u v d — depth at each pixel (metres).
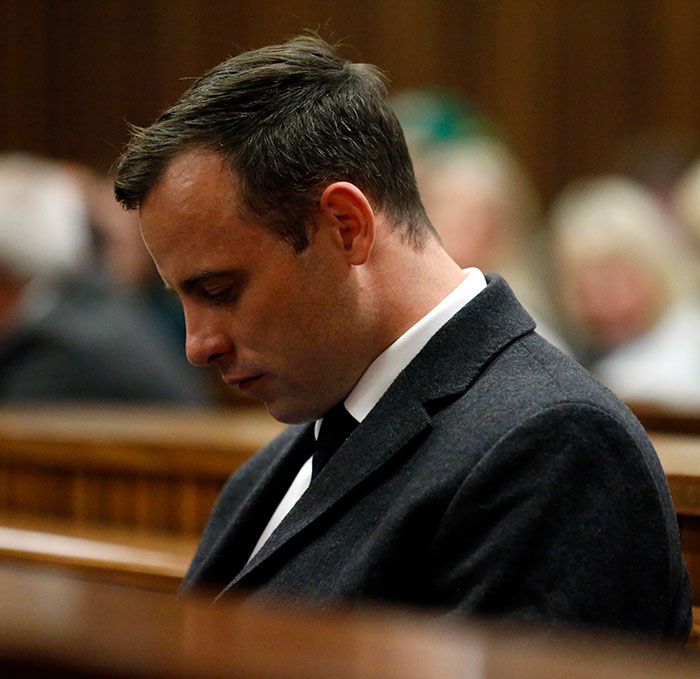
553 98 19.84
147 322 11.12
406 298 4.47
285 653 2.10
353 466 4.29
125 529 7.21
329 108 4.36
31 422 8.00
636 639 3.77
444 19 20.05
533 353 4.35
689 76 19.22
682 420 8.23
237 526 4.94
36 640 2.10
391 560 3.99
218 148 4.20
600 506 3.80
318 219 4.25
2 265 10.42
